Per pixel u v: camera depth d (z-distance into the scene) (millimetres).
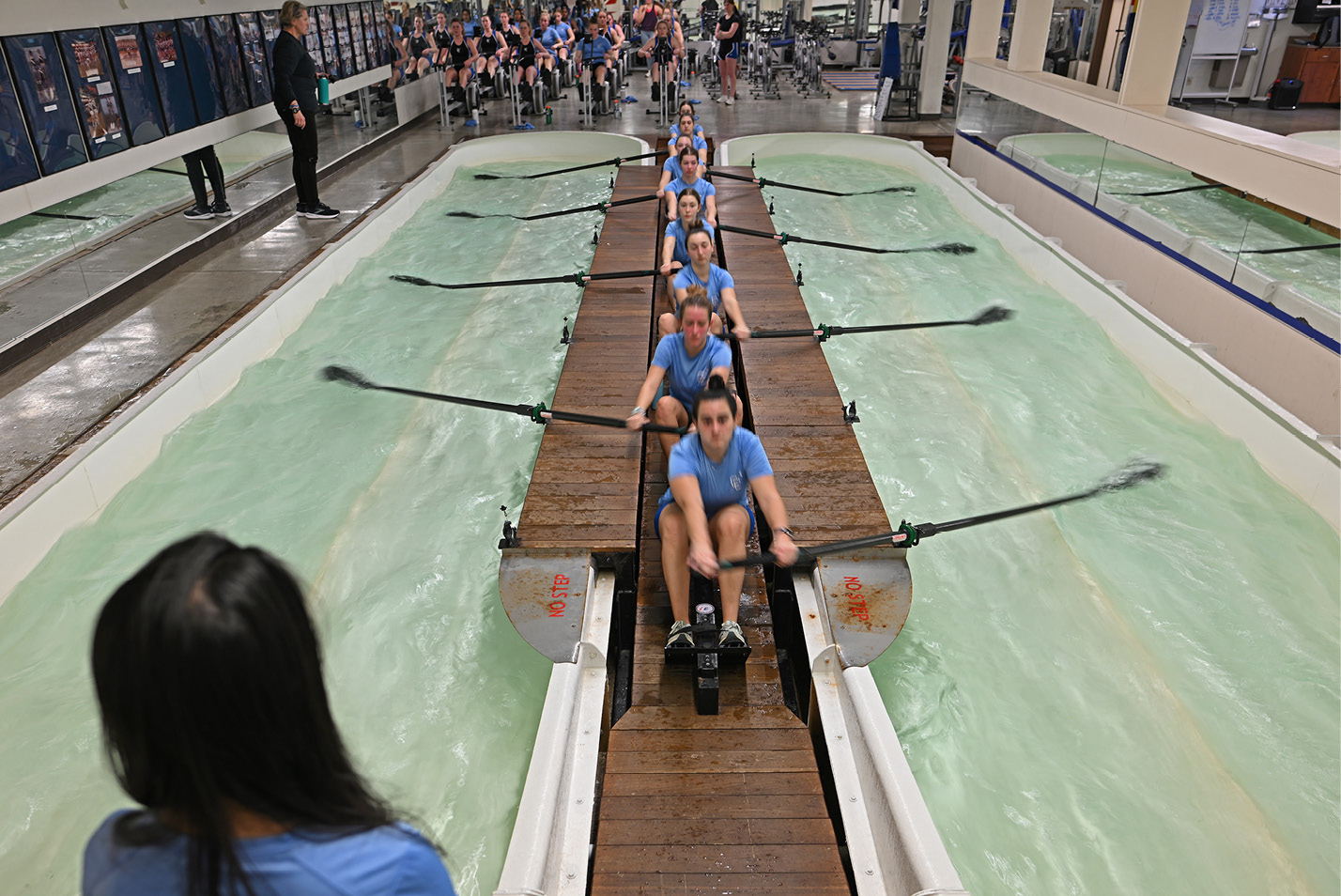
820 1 25078
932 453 5617
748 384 5387
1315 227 5238
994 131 11109
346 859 803
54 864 3057
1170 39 7406
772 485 3420
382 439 5797
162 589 732
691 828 2875
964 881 3010
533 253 9586
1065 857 3082
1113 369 6539
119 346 6195
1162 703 3707
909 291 8273
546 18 17375
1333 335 5121
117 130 7020
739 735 3258
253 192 9523
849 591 3641
